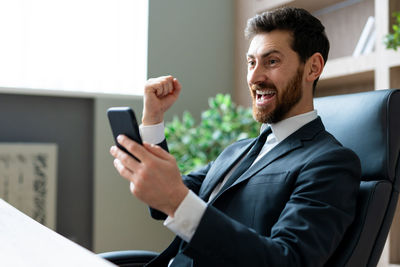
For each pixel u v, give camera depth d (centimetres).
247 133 267
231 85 337
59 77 290
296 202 102
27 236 75
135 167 88
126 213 295
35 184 271
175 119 282
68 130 288
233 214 116
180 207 89
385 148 114
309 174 106
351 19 300
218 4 334
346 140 123
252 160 128
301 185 106
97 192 287
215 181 131
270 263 90
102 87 301
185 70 321
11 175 266
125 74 307
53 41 289
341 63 269
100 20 301
